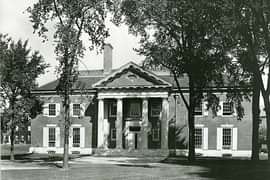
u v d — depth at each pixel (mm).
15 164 39688
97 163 42750
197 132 61312
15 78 45250
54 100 66188
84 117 65188
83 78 69375
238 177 26234
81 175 28609
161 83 59781
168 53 42781
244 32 28469
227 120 60531
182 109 61562
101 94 62281
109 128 64062
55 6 34375
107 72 68000
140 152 59062
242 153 59688
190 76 43188
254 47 29953
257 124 40375
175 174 29266
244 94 47125
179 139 61344
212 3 28016
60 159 50625
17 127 48375
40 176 27719
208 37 38250
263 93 30859
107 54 68062
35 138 66688
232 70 44344
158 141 62062
